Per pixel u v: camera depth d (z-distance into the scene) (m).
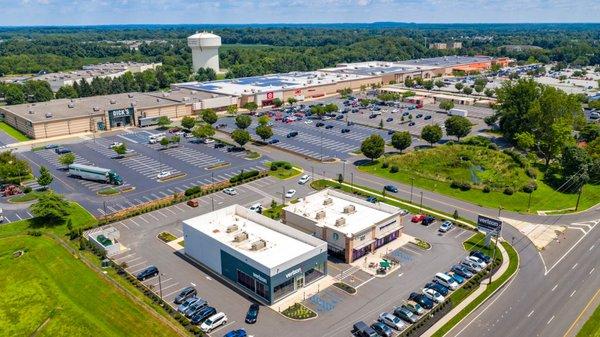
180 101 197.75
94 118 171.88
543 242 89.38
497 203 107.12
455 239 90.12
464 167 125.31
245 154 143.75
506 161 128.75
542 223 97.62
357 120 189.25
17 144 155.50
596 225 97.00
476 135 165.25
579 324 65.31
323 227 84.62
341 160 138.00
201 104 199.00
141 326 65.62
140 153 144.75
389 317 65.31
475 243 88.38
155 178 122.75
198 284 75.56
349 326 65.25
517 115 148.75
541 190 114.31
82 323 66.94
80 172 121.56
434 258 83.06
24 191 112.62
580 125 151.12
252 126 179.62
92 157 140.62
